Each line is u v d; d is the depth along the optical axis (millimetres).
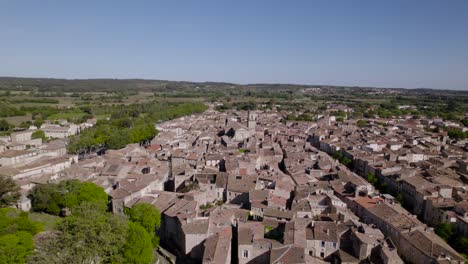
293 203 146625
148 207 128250
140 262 104875
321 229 121312
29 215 148125
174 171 192000
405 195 174250
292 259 102562
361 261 109688
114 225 106188
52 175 185875
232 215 134625
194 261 118500
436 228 138250
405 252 120812
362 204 149125
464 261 108562
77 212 113250
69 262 94125
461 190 163625
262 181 171125
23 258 97750
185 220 124562
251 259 111312
